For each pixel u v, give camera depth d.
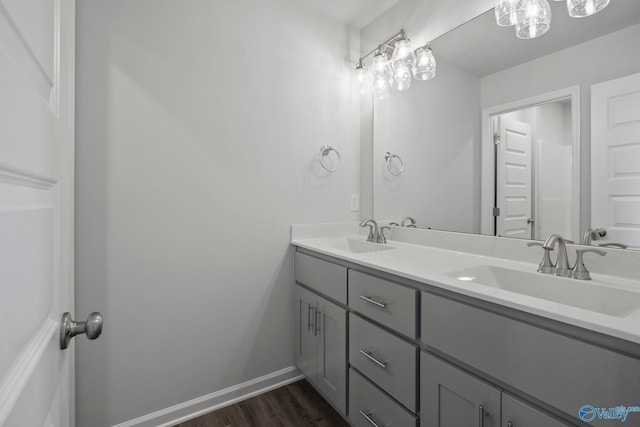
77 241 1.29
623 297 0.88
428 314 1.01
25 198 0.43
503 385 0.81
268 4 1.76
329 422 1.52
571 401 0.67
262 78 1.74
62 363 0.66
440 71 1.61
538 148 1.24
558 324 0.71
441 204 1.62
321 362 1.58
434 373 0.98
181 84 1.51
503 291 0.86
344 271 1.41
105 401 1.36
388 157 1.95
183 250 1.53
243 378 1.71
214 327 1.62
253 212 1.72
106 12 1.33
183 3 1.51
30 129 0.45
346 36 2.05
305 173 1.89
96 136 1.32
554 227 1.19
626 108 1.01
